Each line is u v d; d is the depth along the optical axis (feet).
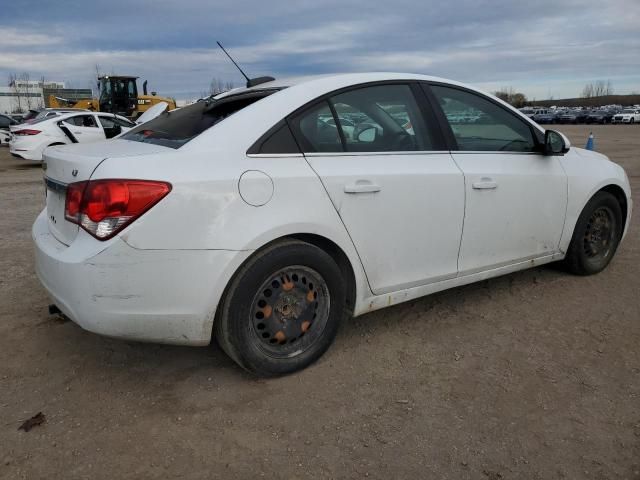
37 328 11.51
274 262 8.92
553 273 15.05
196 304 8.45
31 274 15.02
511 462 7.50
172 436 8.02
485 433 8.13
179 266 8.23
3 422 8.29
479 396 9.08
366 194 9.83
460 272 11.59
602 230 14.79
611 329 11.57
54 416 8.46
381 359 10.32
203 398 9.01
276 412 8.63
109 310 8.11
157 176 8.09
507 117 12.60
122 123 50.52
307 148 9.48
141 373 9.79
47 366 9.98
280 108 9.46
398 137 10.68
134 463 7.45
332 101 10.04
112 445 7.81
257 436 8.04
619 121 175.11
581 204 13.70
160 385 9.40
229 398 9.01
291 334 9.52
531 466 7.43
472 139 11.82
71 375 9.69
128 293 8.09
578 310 12.57
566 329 11.59
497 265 12.31
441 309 12.66
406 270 10.71
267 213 8.77
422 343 10.98
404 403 8.87
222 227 8.42
